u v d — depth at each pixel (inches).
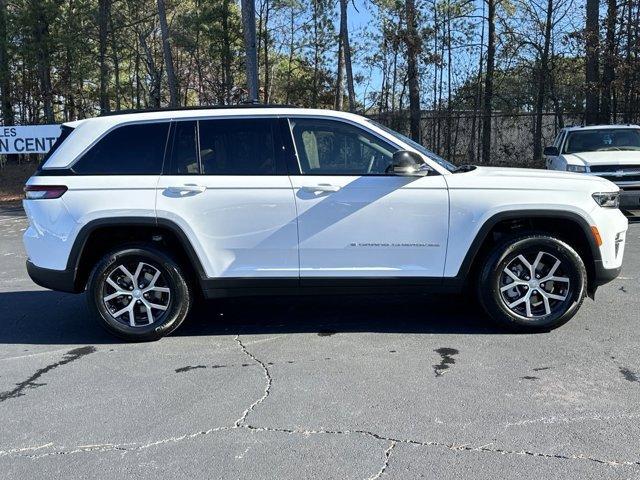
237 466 123.6
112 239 207.8
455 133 794.2
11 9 1071.0
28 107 1175.6
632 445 127.6
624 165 412.8
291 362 181.3
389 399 153.2
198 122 201.2
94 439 137.1
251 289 200.7
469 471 119.2
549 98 820.6
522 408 146.2
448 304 242.5
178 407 152.5
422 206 194.7
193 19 1182.3
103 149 200.7
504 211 193.6
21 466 126.3
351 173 197.6
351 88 944.9
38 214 198.5
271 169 197.9
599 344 189.2
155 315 204.2
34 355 194.1
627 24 691.4
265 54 1229.7
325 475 119.3
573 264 196.5
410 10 836.0
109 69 1202.6
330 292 200.8
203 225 196.2
